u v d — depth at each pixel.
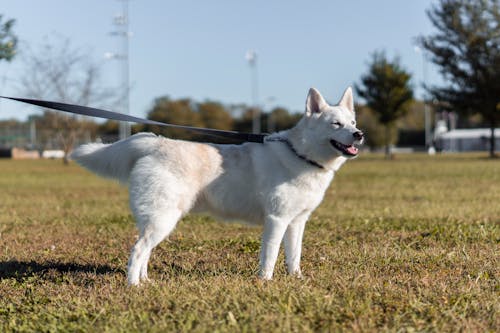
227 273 6.14
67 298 5.19
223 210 5.87
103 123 71.38
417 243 7.89
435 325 4.17
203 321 4.23
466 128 91.88
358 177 23.72
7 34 12.16
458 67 40.94
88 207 13.75
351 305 4.55
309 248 7.67
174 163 5.65
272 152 5.75
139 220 5.64
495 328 4.20
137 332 4.11
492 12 39.44
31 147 75.94
